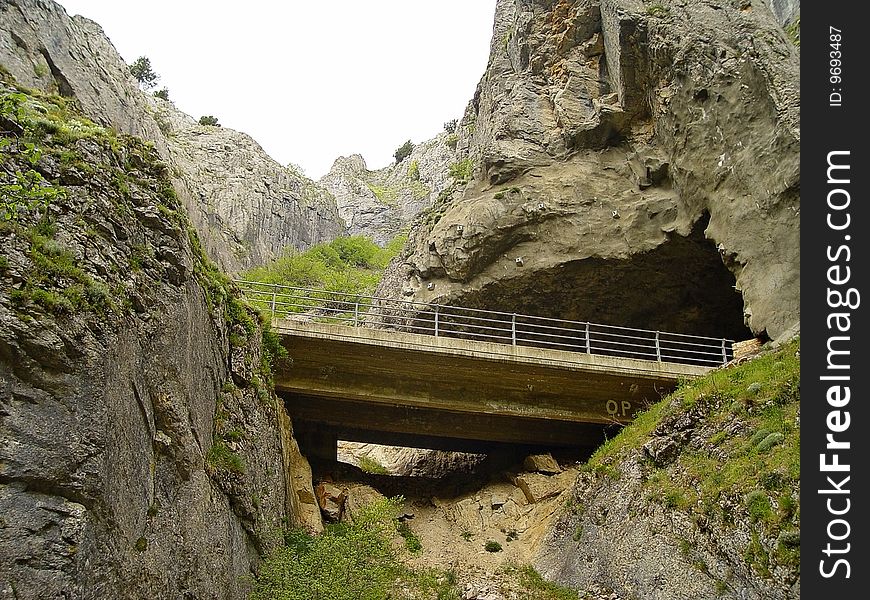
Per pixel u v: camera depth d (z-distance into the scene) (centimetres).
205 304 1162
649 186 2231
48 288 772
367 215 6912
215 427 1118
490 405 1808
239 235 4528
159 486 883
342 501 1667
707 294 2214
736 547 1067
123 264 926
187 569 895
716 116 2002
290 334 1628
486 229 2256
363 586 1181
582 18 2677
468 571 1449
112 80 2908
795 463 1084
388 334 1683
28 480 670
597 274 2205
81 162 951
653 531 1255
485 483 1977
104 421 752
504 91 2809
